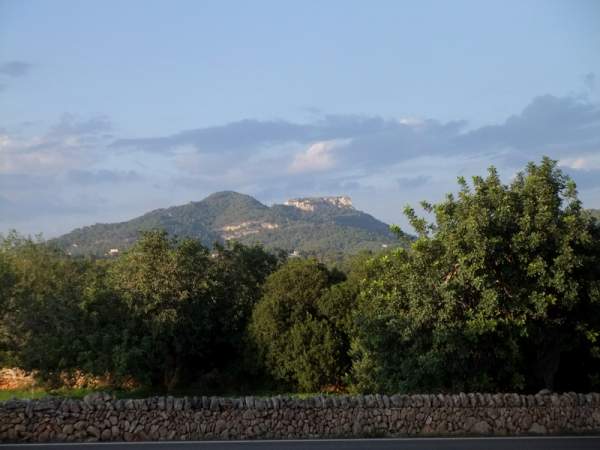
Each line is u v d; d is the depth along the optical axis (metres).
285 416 17.19
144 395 35.16
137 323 35.53
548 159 22.53
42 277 40.94
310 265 37.75
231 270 41.84
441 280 21.66
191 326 36.91
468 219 21.02
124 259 37.78
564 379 24.70
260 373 37.88
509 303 20.94
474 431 17.88
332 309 34.84
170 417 16.62
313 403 17.45
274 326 35.53
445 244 21.47
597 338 22.61
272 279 38.03
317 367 34.12
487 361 21.70
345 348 34.47
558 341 22.20
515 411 18.22
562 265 20.53
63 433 16.06
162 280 35.94
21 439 15.84
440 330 21.09
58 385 34.97
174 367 37.72
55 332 34.47
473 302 21.58
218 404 16.98
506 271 20.91
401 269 22.91
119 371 33.59
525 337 21.48
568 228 21.09
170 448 14.99
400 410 17.77
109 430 16.25
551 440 16.77
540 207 21.19
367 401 17.69
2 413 15.90
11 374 37.38
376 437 17.11
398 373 22.48
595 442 16.47
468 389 21.38
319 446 15.53
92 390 35.78
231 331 39.12
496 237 20.66
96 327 34.75
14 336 35.38
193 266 37.69
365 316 23.50
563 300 20.62
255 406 17.14
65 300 35.06
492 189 21.97
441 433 17.67
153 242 36.88
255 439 16.61
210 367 39.38
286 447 15.33
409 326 21.88
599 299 20.94
